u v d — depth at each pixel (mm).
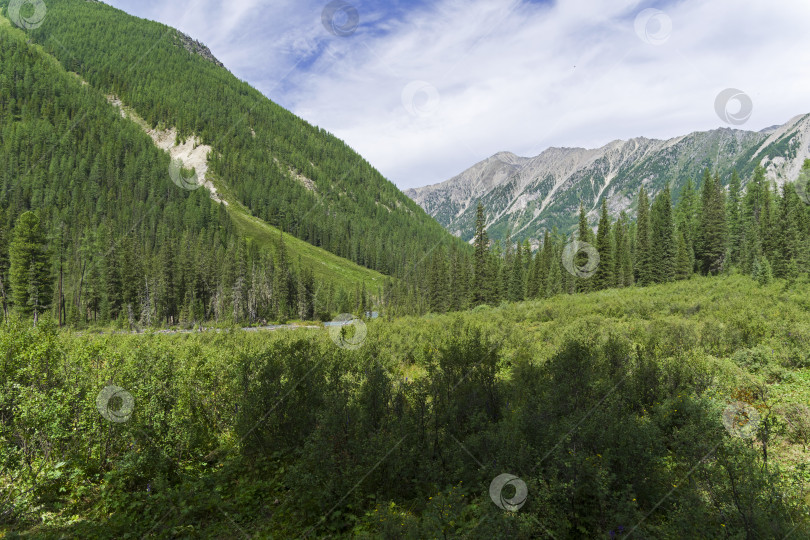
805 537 3977
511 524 4371
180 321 70500
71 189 130875
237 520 5758
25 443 6418
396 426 6785
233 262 88312
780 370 9727
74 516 5816
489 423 6859
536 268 60156
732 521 4309
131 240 76125
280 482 6598
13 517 5676
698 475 5078
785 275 34094
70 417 6941
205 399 8828
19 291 51906
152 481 6480
